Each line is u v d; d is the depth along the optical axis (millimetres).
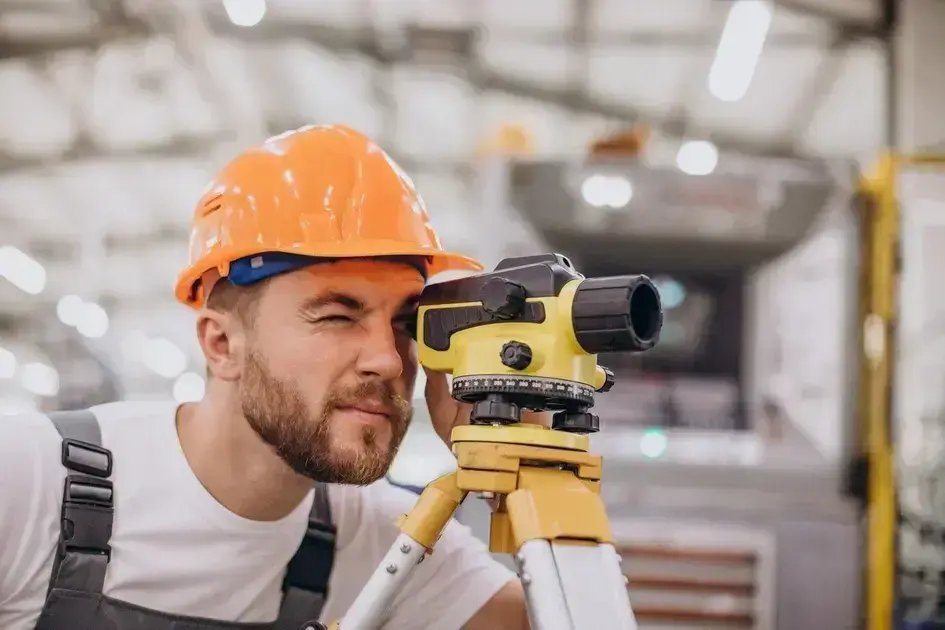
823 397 2531
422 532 808
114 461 1043
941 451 3949
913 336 4180
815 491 2324
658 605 2270
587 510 778
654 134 7449
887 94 5148
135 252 11469
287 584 1113
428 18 6469
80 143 8570
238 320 990
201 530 1034
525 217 2426
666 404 2570
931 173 4180
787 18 5586
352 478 917
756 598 2270
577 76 6980
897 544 2633
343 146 1048
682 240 2469
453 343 888
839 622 2279
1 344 9938
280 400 928
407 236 1014
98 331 9664
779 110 6824
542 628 712
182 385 12891
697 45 6281
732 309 2648
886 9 5227
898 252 2434
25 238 10656
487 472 792
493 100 7488
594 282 814
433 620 1176
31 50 6828
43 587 983
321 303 926
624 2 5914
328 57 6965
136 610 1019
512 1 6086
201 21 6359
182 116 8070
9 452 980
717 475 2320
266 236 975
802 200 2432
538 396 833
